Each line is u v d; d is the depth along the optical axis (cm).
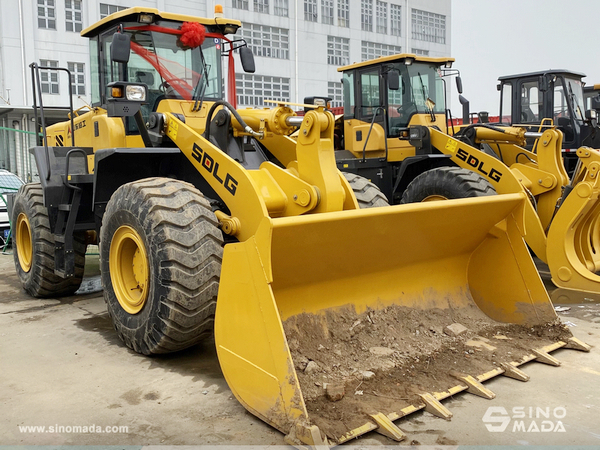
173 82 428
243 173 312
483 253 379
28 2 1555
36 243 495
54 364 337
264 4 1866
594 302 466
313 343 302
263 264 249
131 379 312
